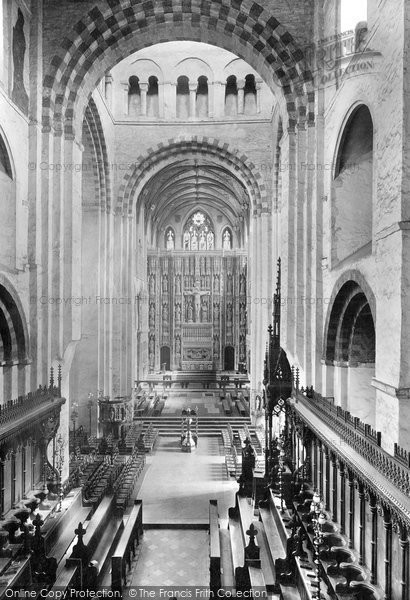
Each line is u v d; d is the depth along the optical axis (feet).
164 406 120.37
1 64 51.39
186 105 104.99
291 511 47.83
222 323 156.87
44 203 60.49
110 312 99.25
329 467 44.68
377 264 37.17
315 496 40.06
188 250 156.76
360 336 51.37
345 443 37.09
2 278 50.83
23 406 48.78
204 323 156.97
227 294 157.07
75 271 65.16
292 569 38.04
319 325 55.77
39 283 59.52
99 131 91.76
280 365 55.06
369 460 32.07
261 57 65.05
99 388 95.71
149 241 152.66
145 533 59.67
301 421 50.72
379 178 37.01
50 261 60.70
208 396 134.21
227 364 158.40
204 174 135.95
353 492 37.27
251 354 109.40
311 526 40.63
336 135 51.21
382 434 35.22
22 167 56.95
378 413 36.19
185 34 69.82
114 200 103.60
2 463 43.86
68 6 61.57
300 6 60.95
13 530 42.50
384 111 35.99
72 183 63.41
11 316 54.54
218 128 103.19
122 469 74.69
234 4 61.82
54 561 39.65
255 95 104.01
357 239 51.60
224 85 102.99
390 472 28.73
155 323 154.40
